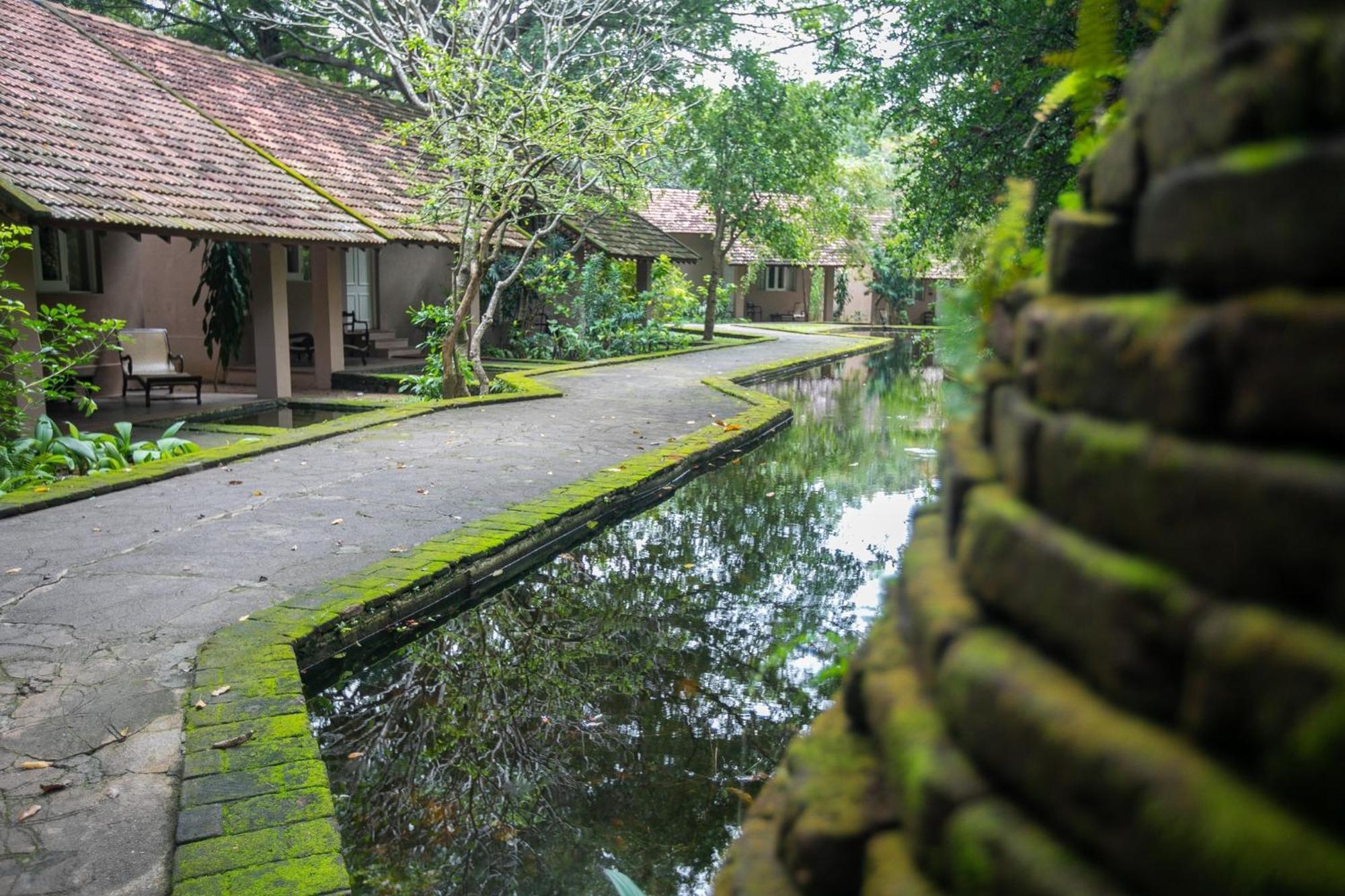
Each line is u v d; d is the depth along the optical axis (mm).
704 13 22828
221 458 9188
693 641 5793
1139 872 667
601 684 5215
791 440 12742
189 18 26812
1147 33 4250
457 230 18656
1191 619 665
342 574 5922
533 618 6176
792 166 27516
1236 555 645
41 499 7395
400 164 20125
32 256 10812
